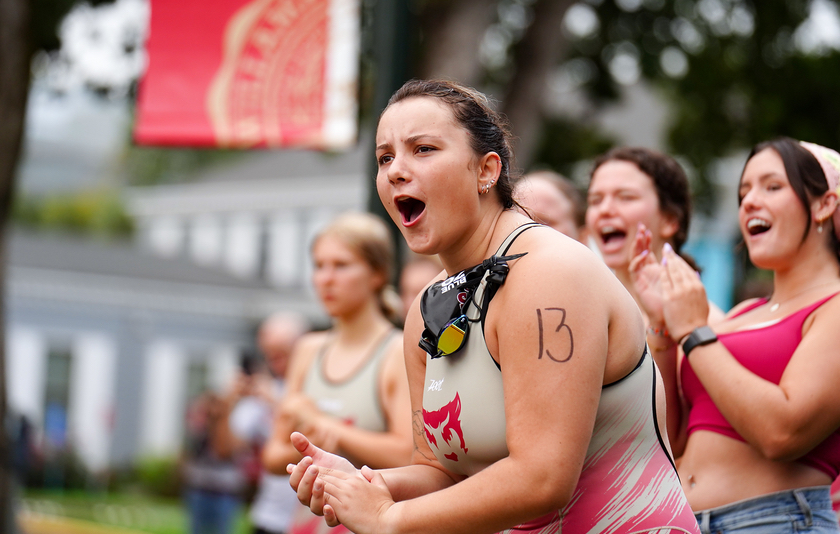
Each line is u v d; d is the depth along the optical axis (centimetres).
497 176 481
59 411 6094
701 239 2127
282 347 1780
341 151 1305
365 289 941
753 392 577
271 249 8219
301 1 1295
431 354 483
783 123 3322
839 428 610
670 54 3453
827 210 639
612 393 464
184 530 3428
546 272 444
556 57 3086
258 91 1302
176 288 6656
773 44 3291
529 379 434
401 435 867
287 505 1413
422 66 2922
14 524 2047
